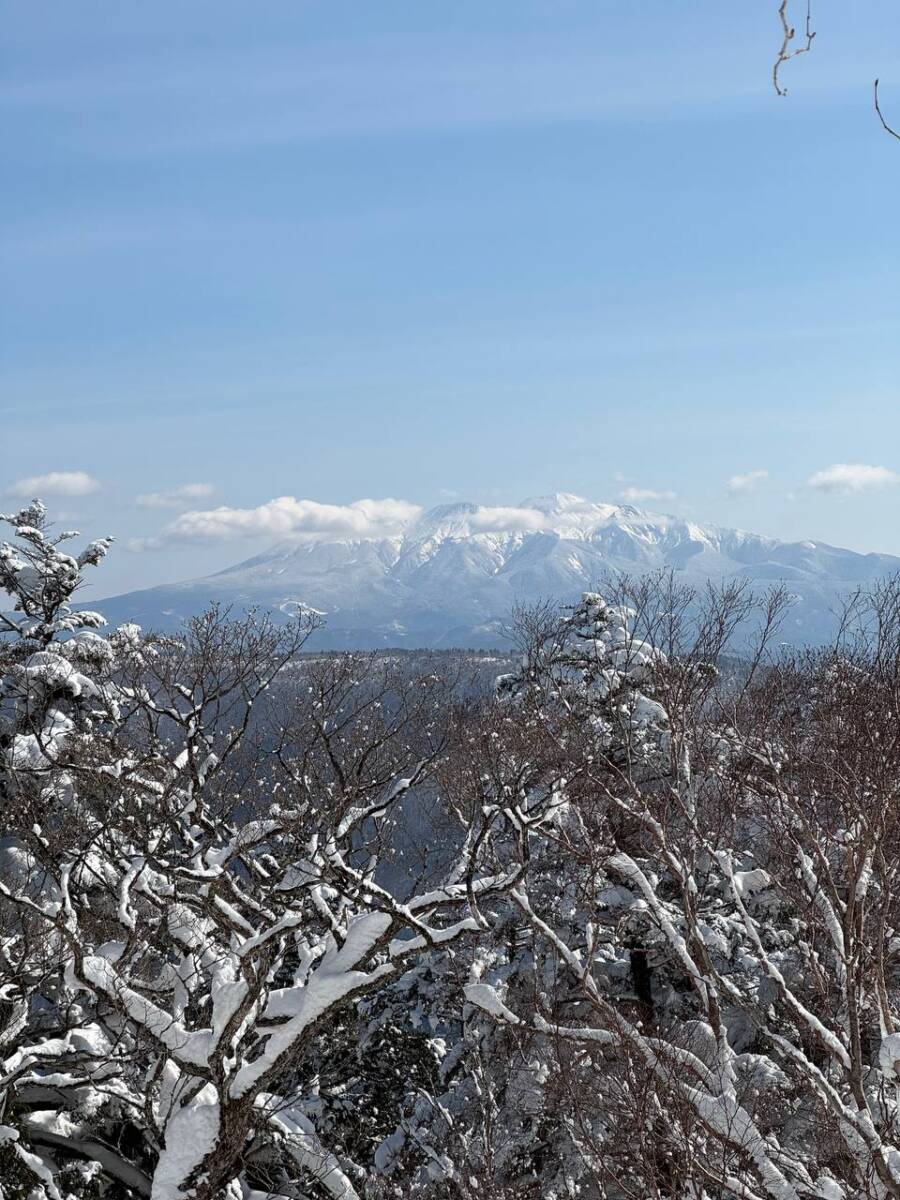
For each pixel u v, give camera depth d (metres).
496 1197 18.39
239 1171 17.41
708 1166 13.74
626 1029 14.00
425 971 23.94
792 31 5.19
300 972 16.58
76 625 25.02
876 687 18.98
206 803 20.92
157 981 18.86
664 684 19.03
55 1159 20.64
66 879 15.22
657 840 15.95
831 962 17.97
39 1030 19.98
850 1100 15.07
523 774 17.89
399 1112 23.17
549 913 21.53
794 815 16.69
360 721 23.03
